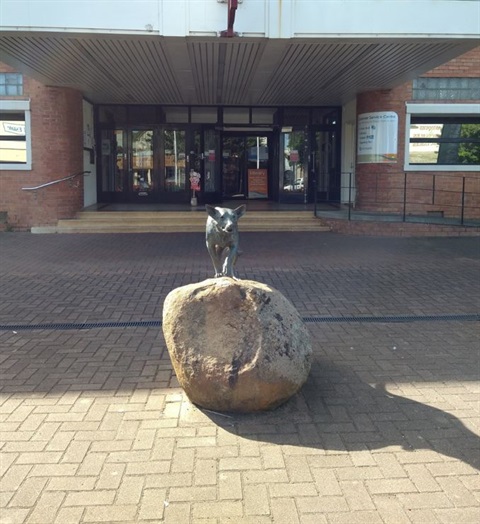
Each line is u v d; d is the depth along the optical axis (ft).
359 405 13.85
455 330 20.11
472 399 14.24
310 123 57.21
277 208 51.08
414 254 35.19
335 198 57.88
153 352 17.81
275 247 37.47
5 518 9.52
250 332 13.29
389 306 23.34
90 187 53.93
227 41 31.68
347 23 31.01
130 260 32.89
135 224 45.32
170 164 57.21
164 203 57.11
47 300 24.26
